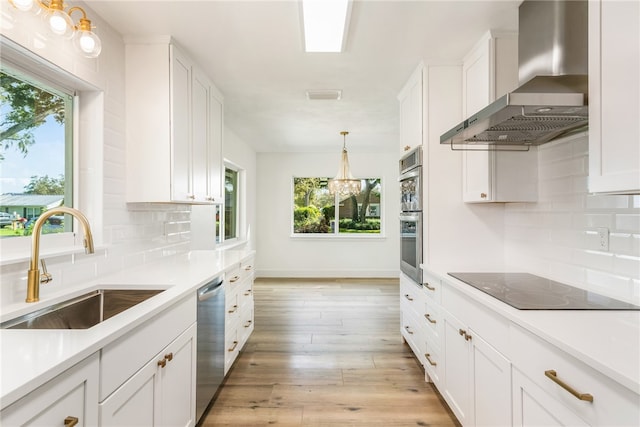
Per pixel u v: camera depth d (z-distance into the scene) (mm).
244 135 4980
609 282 1591
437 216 2484
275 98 3266
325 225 6523
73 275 1697
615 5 1076
